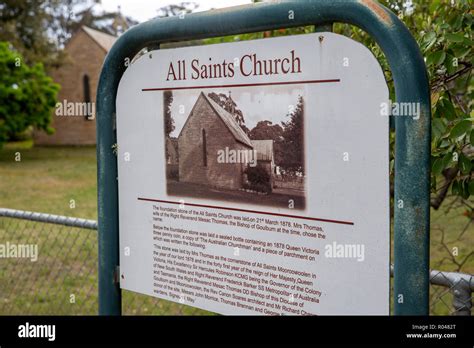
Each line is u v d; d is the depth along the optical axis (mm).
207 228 1871
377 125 1454
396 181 1445
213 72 1797
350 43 1481
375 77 1447
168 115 1944
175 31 1894
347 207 1530
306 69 1573
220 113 1793
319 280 1609
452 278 1765
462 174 2312
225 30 1776
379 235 1480
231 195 1792
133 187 2084
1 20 30375
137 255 2104
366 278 1519
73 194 12289
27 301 4406
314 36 1547
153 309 4375
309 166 1592
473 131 1874
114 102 2105
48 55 30750
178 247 1966
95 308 4266
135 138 2053
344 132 1514
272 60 1646
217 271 1859
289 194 1646
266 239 1716
